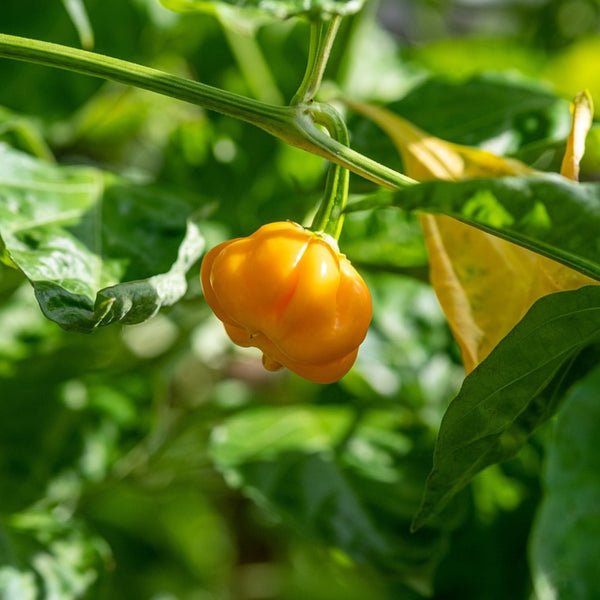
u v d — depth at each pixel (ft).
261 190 1.63
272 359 1.09
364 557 1.42
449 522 1.43
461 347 1.14
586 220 0.91
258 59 1.72
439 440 1.05
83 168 1.28
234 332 1.08
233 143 1.65
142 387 1.59
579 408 1.25
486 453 1.09
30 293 1.62
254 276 1.02
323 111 1.04
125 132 2.09
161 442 1.73
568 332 1.02
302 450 1.53
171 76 1.04
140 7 1.67
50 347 1.53
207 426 1.77
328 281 1.01
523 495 1.60
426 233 1.14
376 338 1.63
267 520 1.94
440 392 1.63
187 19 1.74
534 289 1.10
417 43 2.87
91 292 1.09
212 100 1.04
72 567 1.40
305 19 1.05
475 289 1.12
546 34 2.67
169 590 2.25
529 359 1.03
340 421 1.62
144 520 2.38
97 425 1.54
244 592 2.12
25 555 1.38
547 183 0.90
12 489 1.47
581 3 2.64
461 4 2.81
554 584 1.20
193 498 2.48
